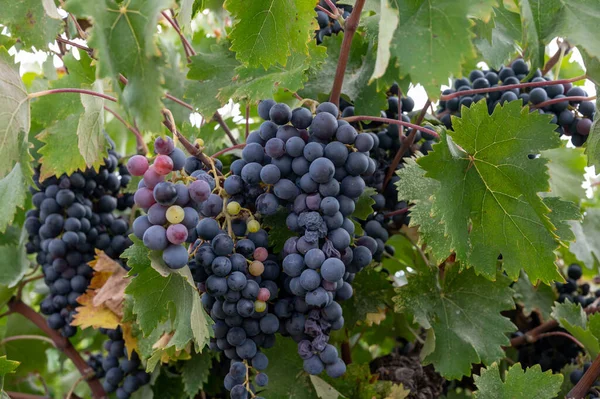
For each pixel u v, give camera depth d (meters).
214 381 0.62
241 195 0.50
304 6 0.47
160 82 0.44
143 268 0.46
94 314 0.59
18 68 0.50
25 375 0.75
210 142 0.65
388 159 0.59
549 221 0.48
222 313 0.48
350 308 0.57
